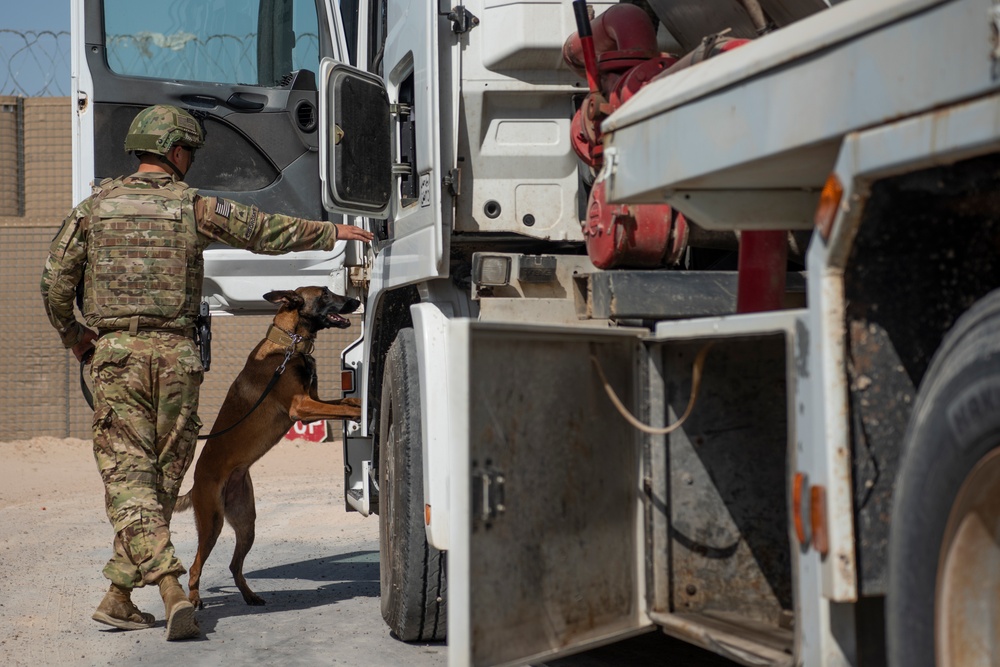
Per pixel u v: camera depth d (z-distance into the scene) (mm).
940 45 1579
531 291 3594
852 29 1737
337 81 4125
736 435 2576
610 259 3363
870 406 1871
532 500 2373
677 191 2299
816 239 1868
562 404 2465
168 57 5895
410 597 3924
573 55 3652
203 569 6184
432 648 4043
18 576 5742
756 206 2326
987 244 1935
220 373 12398
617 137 2428
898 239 1865
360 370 5555
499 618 2287
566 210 3969
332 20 5887
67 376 12266
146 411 4426
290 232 4609
